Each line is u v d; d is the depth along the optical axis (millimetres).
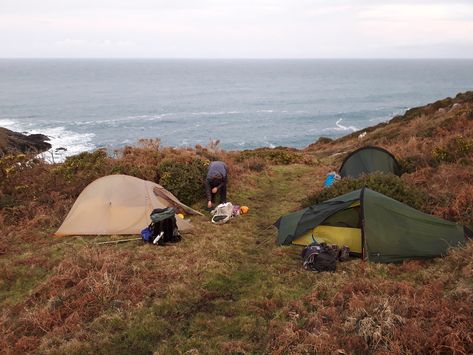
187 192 12133
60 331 5984
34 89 149875
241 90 157750
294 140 64125
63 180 12391
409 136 20469
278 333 5613
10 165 12508
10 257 8609
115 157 14773
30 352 5637
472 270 6562
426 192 10781
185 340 5746
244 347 5523
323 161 23156
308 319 5922
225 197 12141
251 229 10320
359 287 6648
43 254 8625
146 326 6023
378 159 13734
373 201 8297
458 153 13672
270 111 96938
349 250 8258
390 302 5836
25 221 10312
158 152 15172
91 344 5684
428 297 6020
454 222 8688
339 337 5285
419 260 7777
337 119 84938
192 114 90938
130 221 9836
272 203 12781
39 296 7020
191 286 7188
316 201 10602
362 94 140625
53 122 76188
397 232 8000
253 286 7215
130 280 7301
